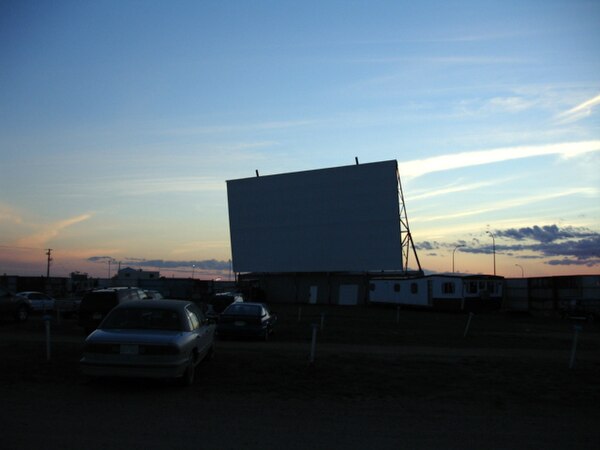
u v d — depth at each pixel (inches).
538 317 1416.1
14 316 948.0
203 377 418.0
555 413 330.0
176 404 328.2
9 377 401.1
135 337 361.4
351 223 2137.1
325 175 2181.3
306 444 251.3
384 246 2079.2
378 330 904.9
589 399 372.2
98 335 366.6
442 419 307.3
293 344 676.1
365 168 2098.9
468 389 394.0
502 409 337.1
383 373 445.7
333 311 1565.0
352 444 253.4
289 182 2255.2
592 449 255.8
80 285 2317.9
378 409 328.8
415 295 1620.3
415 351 621.3
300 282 2316.7
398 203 2053.4
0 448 235.3
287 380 410.3
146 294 891.4
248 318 703.7
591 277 1380.4
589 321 1259.2
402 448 249.3
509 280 1603.1
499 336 843.4
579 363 536.1
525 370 480.4
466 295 1471.5
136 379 402.9
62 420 284.2
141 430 267.9
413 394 374.3
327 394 367.6
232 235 2391.7
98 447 238.4
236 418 297.4
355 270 2139.5
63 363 462.3
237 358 509.0
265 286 2386.8
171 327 388.8
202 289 2082.9
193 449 239.6
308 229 2219.5
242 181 2351.1
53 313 1236.5
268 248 2309.3
